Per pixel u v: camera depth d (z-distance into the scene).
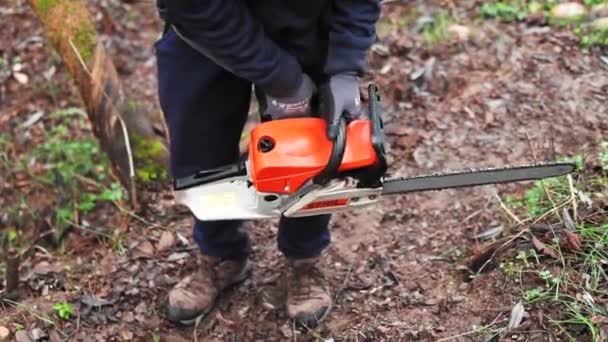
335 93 2.04
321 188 2.01
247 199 2.15
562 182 2.75
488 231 2.76
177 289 2.63
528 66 3.46
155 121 3.54
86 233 3.08
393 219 2.93
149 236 2.98
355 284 2.70
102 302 2.69
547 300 2.40
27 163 3.52
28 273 2.84
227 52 1.88
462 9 3.92
